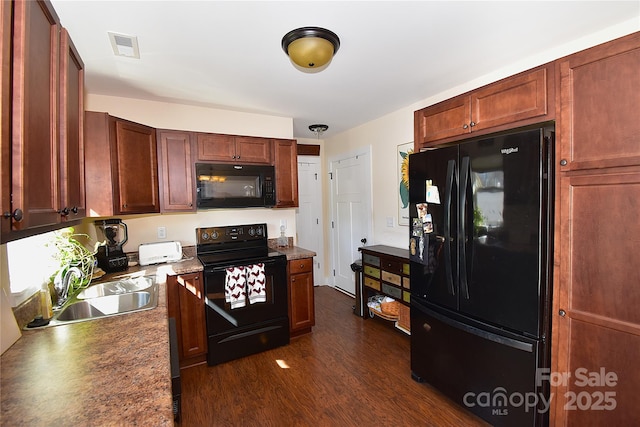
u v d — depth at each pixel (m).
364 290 3.44
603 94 1.33
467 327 1.81
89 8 1.42
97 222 2.34
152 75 2.20
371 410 1.98
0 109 0.71
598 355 1.39
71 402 0.84
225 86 2.44
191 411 2.00
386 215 3.53
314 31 1.63
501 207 1.64
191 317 2.45
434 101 2.78
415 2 1.44
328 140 4.59
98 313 1.77
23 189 0.79
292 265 2.90
